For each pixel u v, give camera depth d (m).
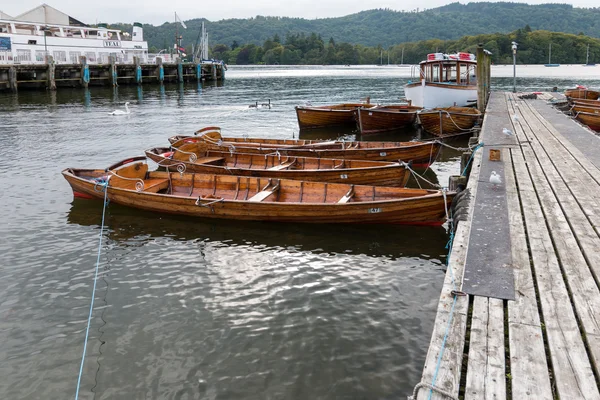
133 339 7.57
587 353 4.92
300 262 10.17
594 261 6.86
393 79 83.94
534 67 130.62
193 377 6.68
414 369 6.73
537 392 4.41
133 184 13.84
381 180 14.09
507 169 12.55
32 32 62.59
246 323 7.93
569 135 17.83
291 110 39.50
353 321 7.91
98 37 68.94
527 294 6.07
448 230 11.55
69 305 8.59
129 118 34.00
